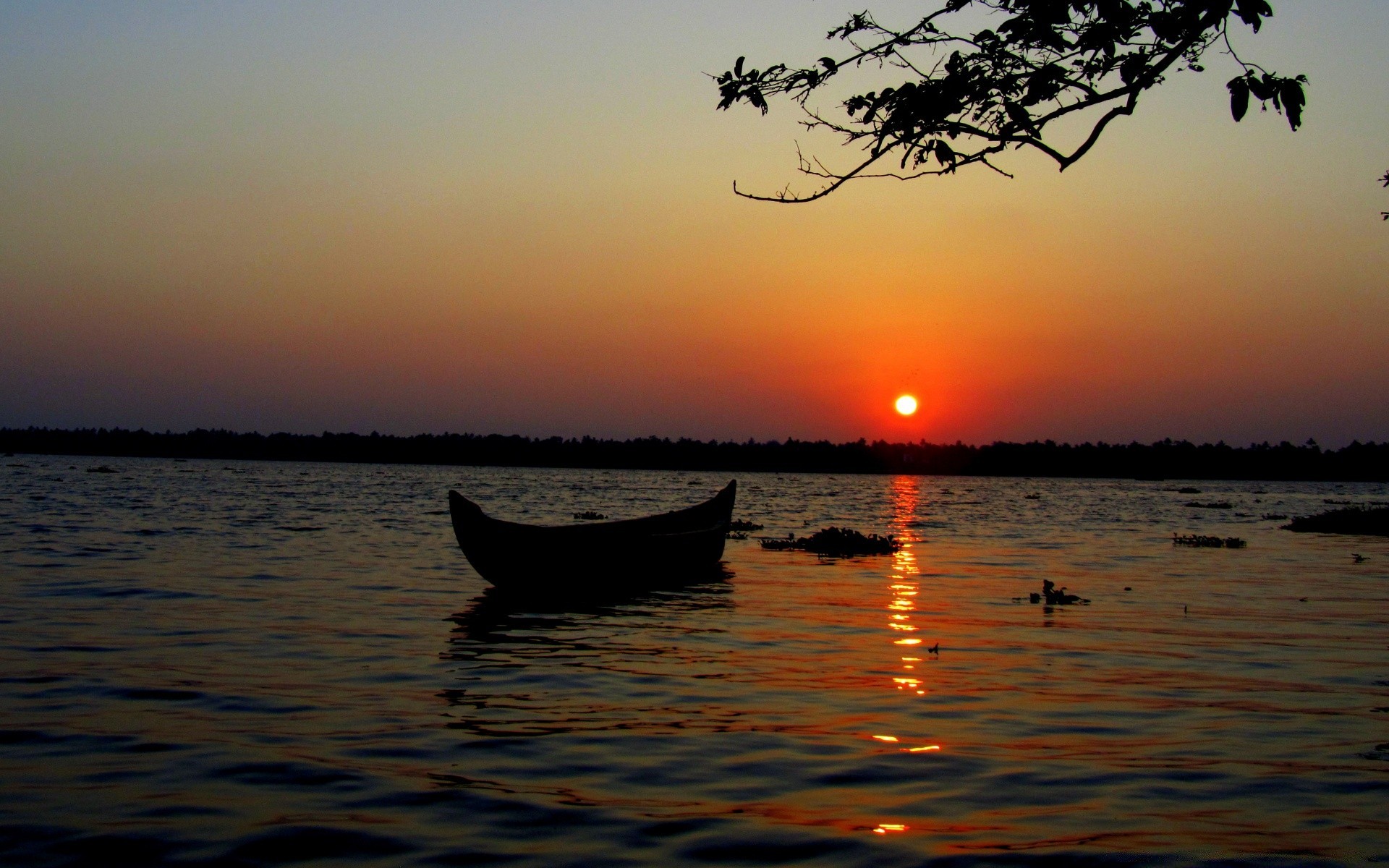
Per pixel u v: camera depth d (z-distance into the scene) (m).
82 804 7.46
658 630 15.21
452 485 77.38
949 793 7.93
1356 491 106.44
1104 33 5.68
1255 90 5.67
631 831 7.07
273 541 27.55
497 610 16.84
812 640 14.46
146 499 46.22
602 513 44.62
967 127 6.16
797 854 6.71
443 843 6.84
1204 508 61.44
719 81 6.43
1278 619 16.66
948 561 26.03
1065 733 9.69
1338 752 9.11
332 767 8.38
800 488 90.56
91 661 12.17
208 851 6.66
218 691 10.88
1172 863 6.59
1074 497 78.62
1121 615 17.03
